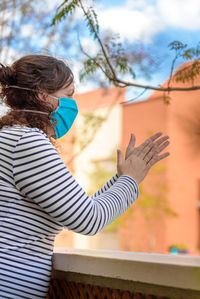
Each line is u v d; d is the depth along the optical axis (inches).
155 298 54.2
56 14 93.5
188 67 92.9
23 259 58.5
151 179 342.0
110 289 59.9
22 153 57.7
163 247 341.7
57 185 57.1
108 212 59.4
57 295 68.5
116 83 95.8
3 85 66.4
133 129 344.5
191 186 334.6
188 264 50.1
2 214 58.5
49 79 65.2
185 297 51.3
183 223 340.5
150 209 342.0
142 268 53.6
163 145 66.4
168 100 106.7
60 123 67.3
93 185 373.1
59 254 65.4
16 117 63.0
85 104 337.7
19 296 58.2
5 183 58.5
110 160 373.7
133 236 355.3
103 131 374.3
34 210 58.9
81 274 63.8
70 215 57.0
